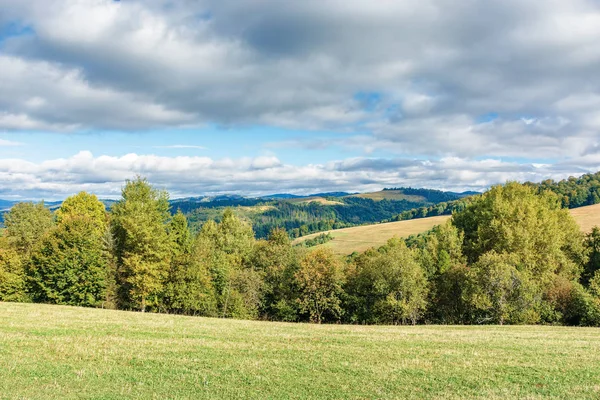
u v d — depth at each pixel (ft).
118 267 185.16
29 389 45.19
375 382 51.88
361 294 202.80
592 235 226.79
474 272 167.12
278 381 51.44
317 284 200.64
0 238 201.57
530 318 156.76
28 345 64.23
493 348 75.31
